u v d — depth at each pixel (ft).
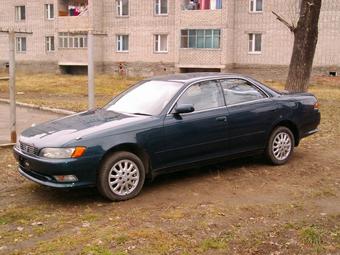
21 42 142.61
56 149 18.74
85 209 18.80
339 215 17.85
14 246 15.24
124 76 119.03
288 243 15.24
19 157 20.53
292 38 104.01
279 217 17.60
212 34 109.19
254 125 23.72
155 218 17.51
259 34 107.96
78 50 127.54
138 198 20.11
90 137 19.12
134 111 21.99
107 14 125.18
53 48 137.59
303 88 45.60
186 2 112.27
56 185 18.90
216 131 22.33
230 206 18.81
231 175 23.41
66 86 87.30
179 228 16.40
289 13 103.76
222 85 23.39
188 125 21.42
